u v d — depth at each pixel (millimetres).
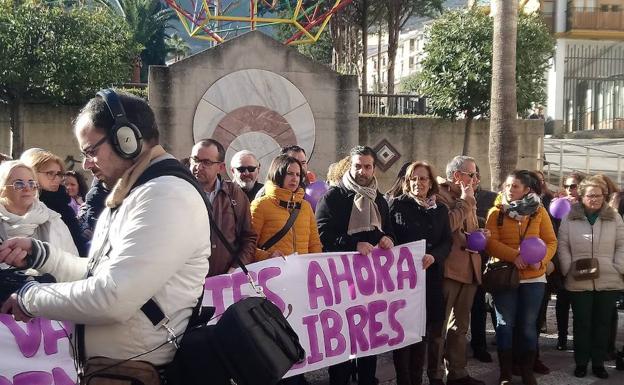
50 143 14242
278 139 12445
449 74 14641
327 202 5289
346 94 12680
